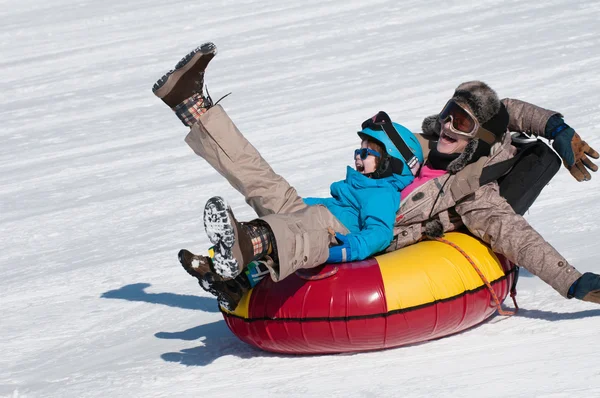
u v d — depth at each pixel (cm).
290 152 3753
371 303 1422
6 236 3064
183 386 1426
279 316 1469
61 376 1605
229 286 1513
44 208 3416
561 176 2778
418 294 1434
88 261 2608
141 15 9394
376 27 7269
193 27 8488
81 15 9706
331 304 1431
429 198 1585
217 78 6062
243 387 1375
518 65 4966
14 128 5325
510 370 1277
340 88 5162
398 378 1312
